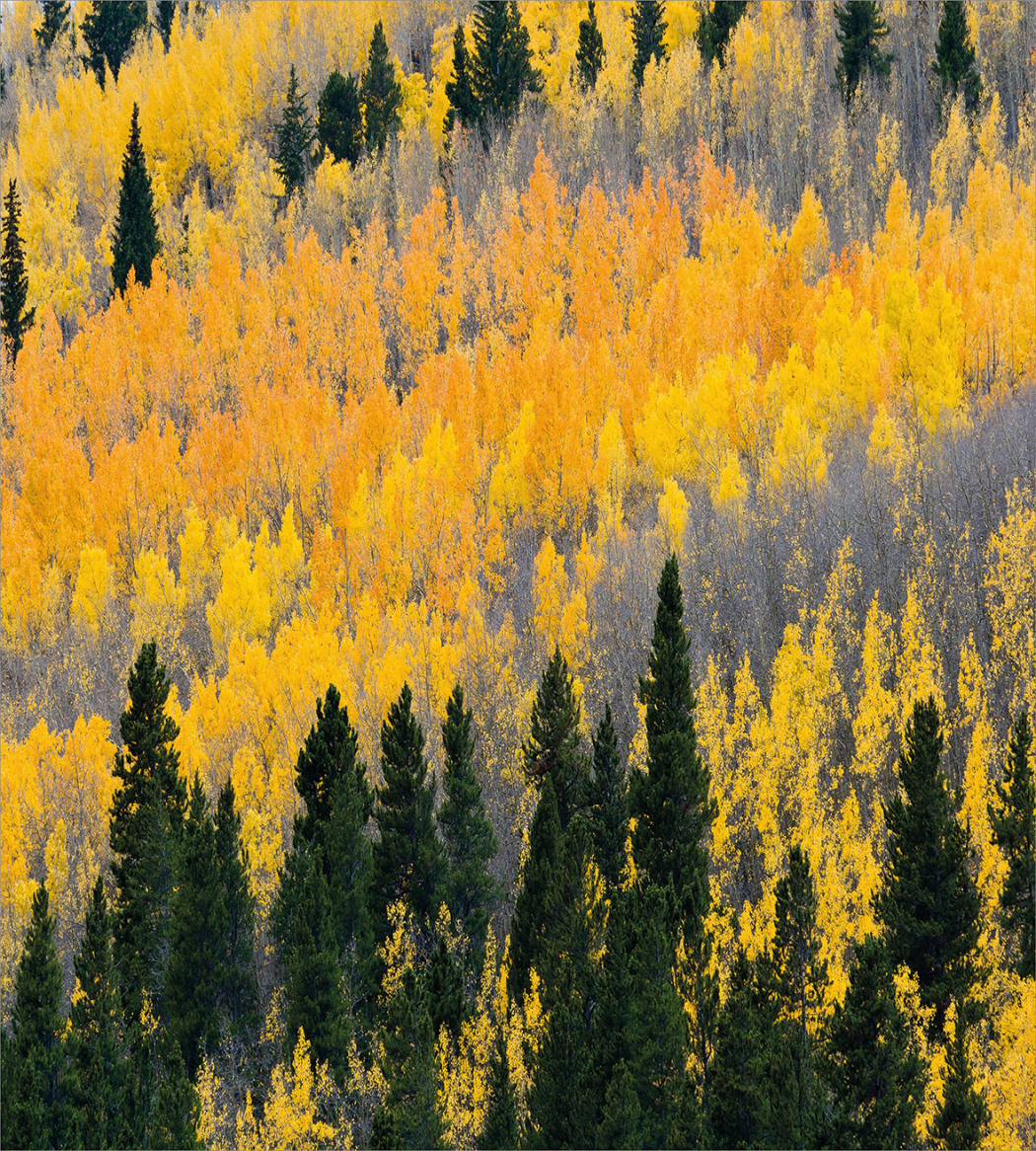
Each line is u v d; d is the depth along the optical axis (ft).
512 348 384.47
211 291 442.09
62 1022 141.08
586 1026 135.95
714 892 152.97
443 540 279.08
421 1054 125.39
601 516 278.46
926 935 129.29
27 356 430.61
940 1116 109.70
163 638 289.12
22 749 220.64
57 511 355.97
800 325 351.67
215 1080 148.87
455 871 174.29
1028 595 177.17
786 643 187.83
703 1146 112.78
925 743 135.95
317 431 361.71
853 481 246.68
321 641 226.38
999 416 271.69
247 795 204.64
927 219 400.26
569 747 178.09
